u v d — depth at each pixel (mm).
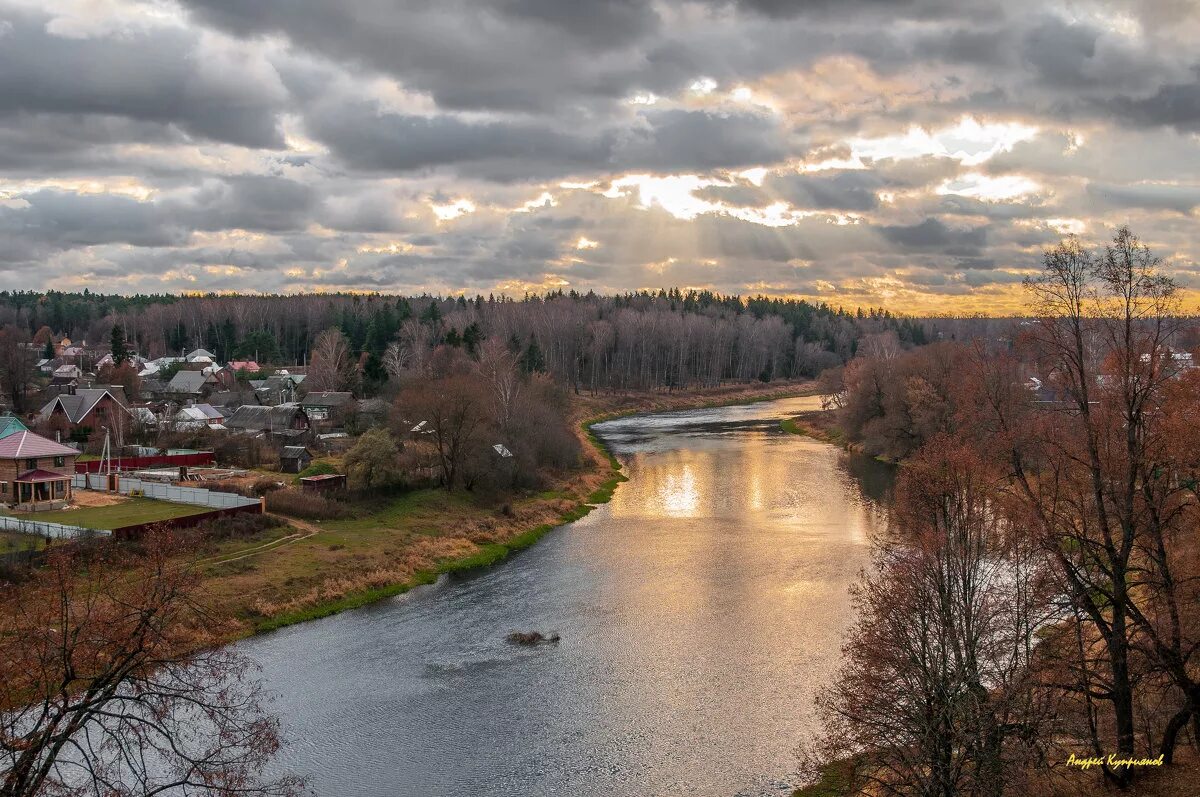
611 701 40594
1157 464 28594
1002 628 28422
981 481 30812
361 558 61344
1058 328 30984
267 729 26469
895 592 28359
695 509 84562
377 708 39906
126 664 23016
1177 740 30969
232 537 61438
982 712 25438
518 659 45844
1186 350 29625
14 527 56656
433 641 48688
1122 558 28672
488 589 58938
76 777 31859
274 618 51000
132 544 52469
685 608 53844
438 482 84562
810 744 36094
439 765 34938
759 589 57375
